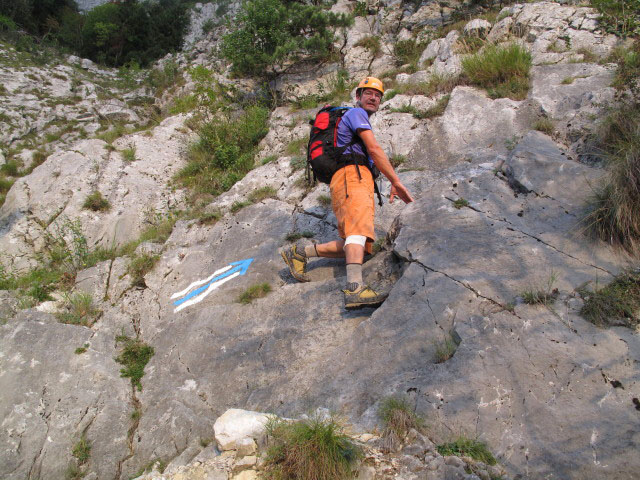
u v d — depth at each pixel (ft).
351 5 37.45
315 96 28.27
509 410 9.13
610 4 23.84
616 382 9.07
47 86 48.49
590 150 15.02
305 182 19.12
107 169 26.13
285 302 13.88
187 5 72.18
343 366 11.12
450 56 26.43
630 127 14.40
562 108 17.95
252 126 27.07
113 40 64.69
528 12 26.25
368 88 13.05
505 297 11.05
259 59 31.53
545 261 11.66
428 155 18.54
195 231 18.90
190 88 42.91
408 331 11.14
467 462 8.35
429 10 32.96
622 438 8.30
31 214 24.20
